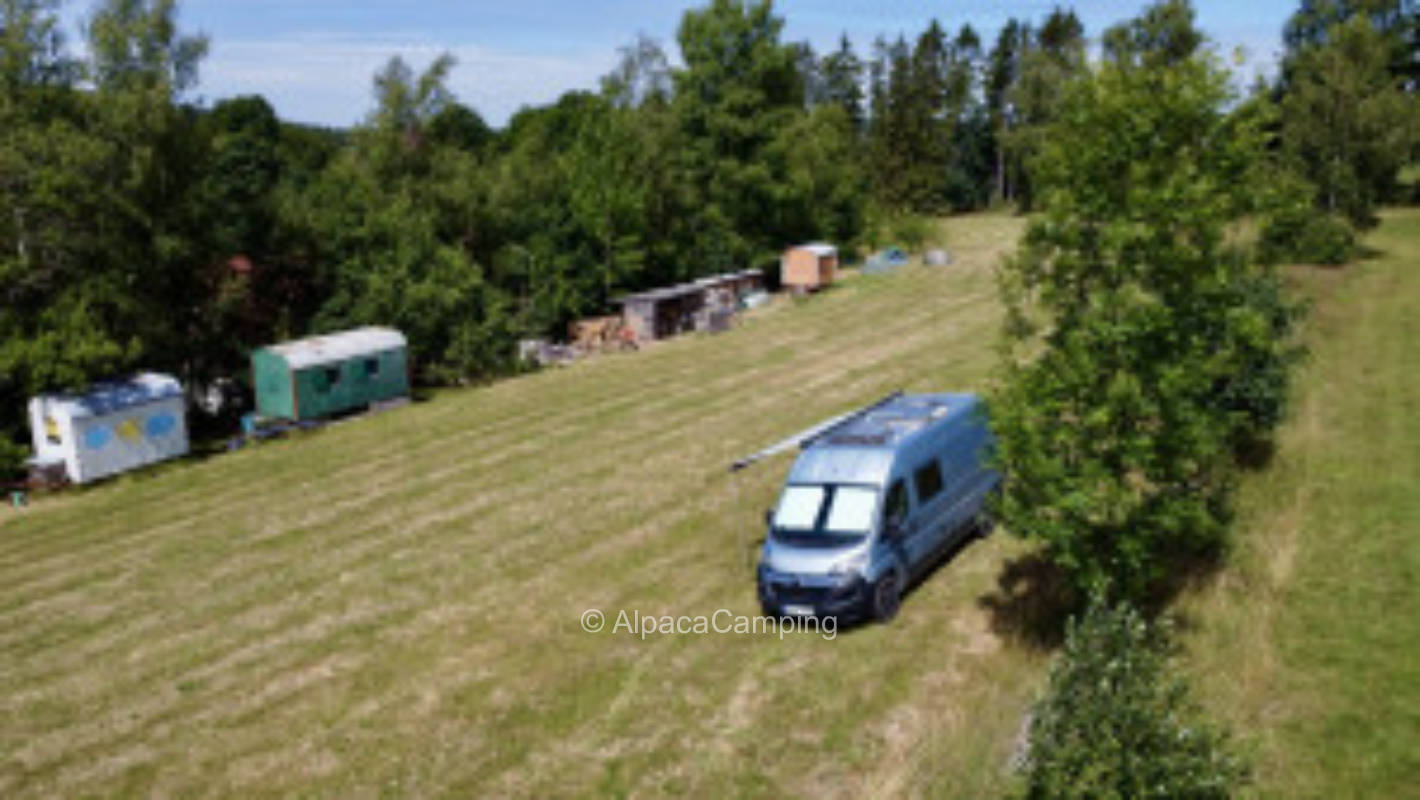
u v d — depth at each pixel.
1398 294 33.81
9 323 26.44
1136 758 7.58
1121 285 11.27
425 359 36.31
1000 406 11.67
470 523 19.58
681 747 11.16
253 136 66.69
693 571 16.27
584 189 44.97
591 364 37.09
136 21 30.09
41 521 22.48
